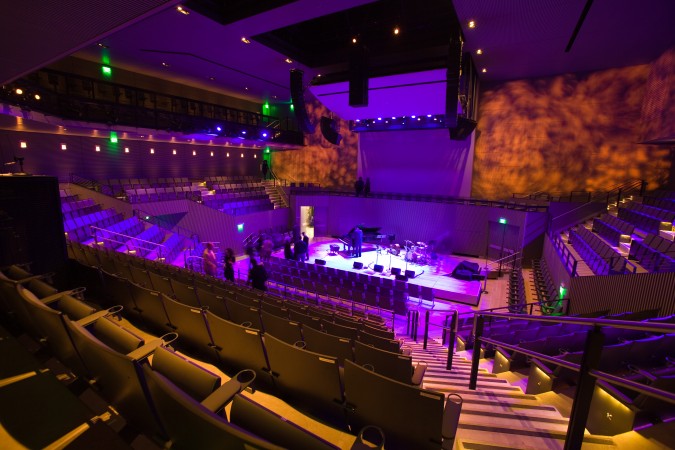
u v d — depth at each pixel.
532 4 9.41
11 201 4.99
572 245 12.91
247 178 23.44
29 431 2.23
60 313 2.49
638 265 8.67
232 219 17.95
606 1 9.27
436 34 11.84
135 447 2.12
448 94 10.78
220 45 12.31
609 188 15.78
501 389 4.12
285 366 2.87
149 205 15.38
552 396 3.69
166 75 16.64
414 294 10.93
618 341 5.34
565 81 16.27
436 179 19.73
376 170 21.47
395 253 17.39
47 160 14.33
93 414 2.40
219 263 14.53
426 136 19.75
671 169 14.62
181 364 2.35
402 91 13.38
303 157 24.19
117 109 12.57
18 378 2.76
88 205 13.38
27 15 3.88
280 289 11.77
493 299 13.05
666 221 10.02
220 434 1.50
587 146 16.08
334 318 6.02
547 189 17.05
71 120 11.32
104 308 4.80
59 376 2.79
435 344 8.27
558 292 11.20
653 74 13.90
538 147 17.06
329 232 21.78
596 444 2.63
